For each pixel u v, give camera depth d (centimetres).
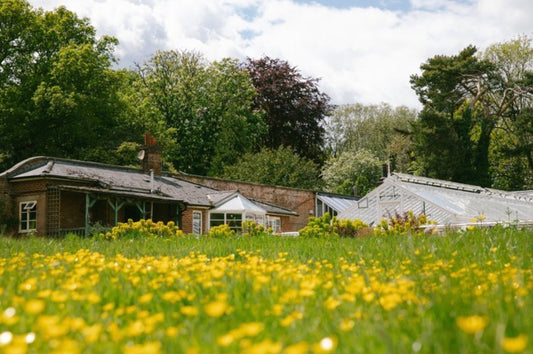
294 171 4675
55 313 314
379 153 6012
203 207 3033
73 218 2570
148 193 2794
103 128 3984
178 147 4559
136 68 5084
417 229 1396
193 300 349
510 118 5038
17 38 3734
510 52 4997
